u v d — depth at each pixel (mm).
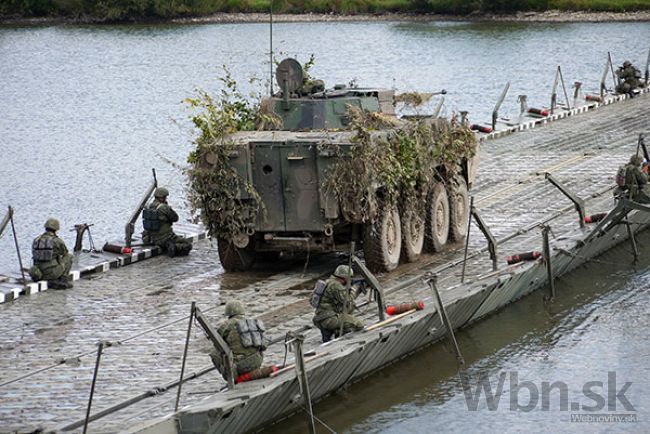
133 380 40906
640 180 64500
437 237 57750
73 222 80562
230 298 50812
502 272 52719
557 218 64875
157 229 58875
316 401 42812
